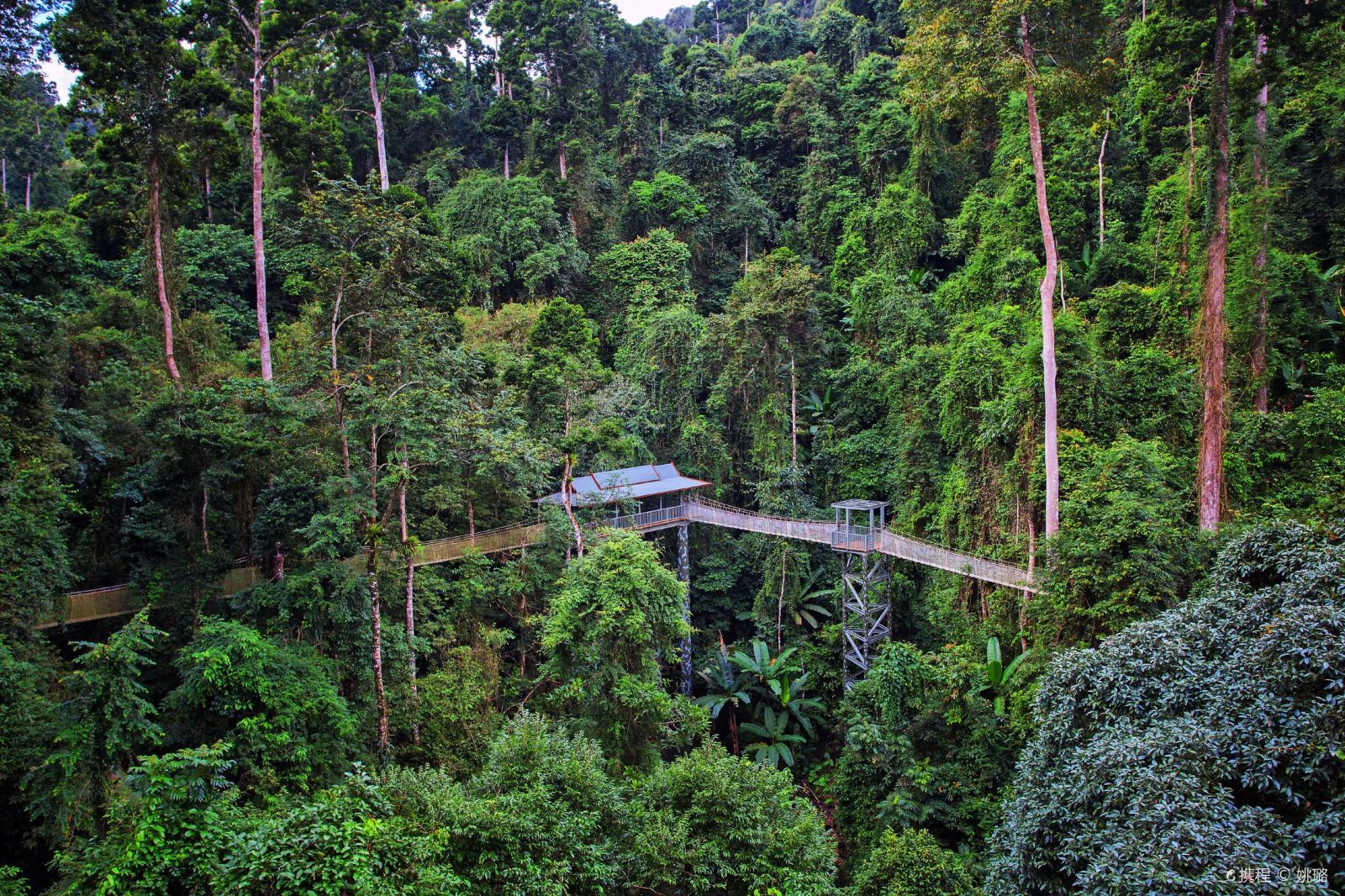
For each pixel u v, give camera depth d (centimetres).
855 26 5750
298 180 3947
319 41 3450
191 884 1017
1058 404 2406
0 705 1370
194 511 1944
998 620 2436
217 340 3006
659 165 5256
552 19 5022
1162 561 1705
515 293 4338
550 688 2403
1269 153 2517
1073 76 2167
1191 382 2427
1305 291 2709
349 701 1888
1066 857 1034
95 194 3728
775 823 1480
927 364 3212
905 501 3228
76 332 2552
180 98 2631
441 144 5288
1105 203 3453
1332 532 1310
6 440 1702
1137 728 1126
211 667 1455
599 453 3139
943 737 2033
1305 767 871
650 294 4272
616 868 1336
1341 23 2266
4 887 1137
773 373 3662
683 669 3075
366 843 1089
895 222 4091
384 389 2002
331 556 1848
